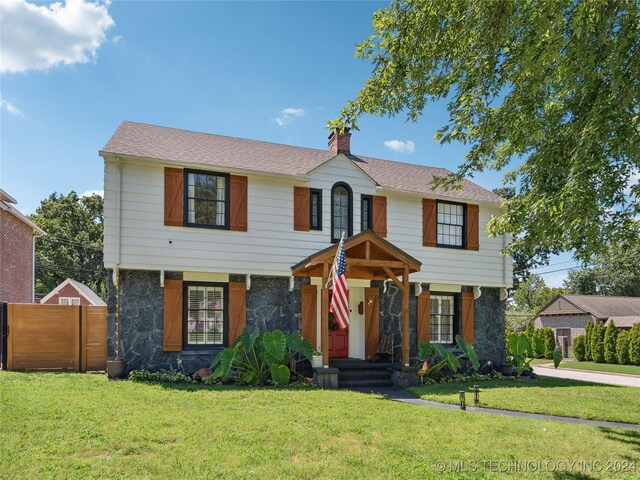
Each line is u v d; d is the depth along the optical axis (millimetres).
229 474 4879
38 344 12141
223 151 13812
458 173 8086
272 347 11008
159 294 11922
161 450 5551
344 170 14219
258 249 12852
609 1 5605
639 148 6266
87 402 7797
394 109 7770
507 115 7469
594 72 6617
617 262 31016
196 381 11094
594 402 10430
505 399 10320
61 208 42531
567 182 6609
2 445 5457
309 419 7270
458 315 15766
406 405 8906
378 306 14148
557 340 33406
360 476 4965
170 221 11930
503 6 5980
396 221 14820
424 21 6660
